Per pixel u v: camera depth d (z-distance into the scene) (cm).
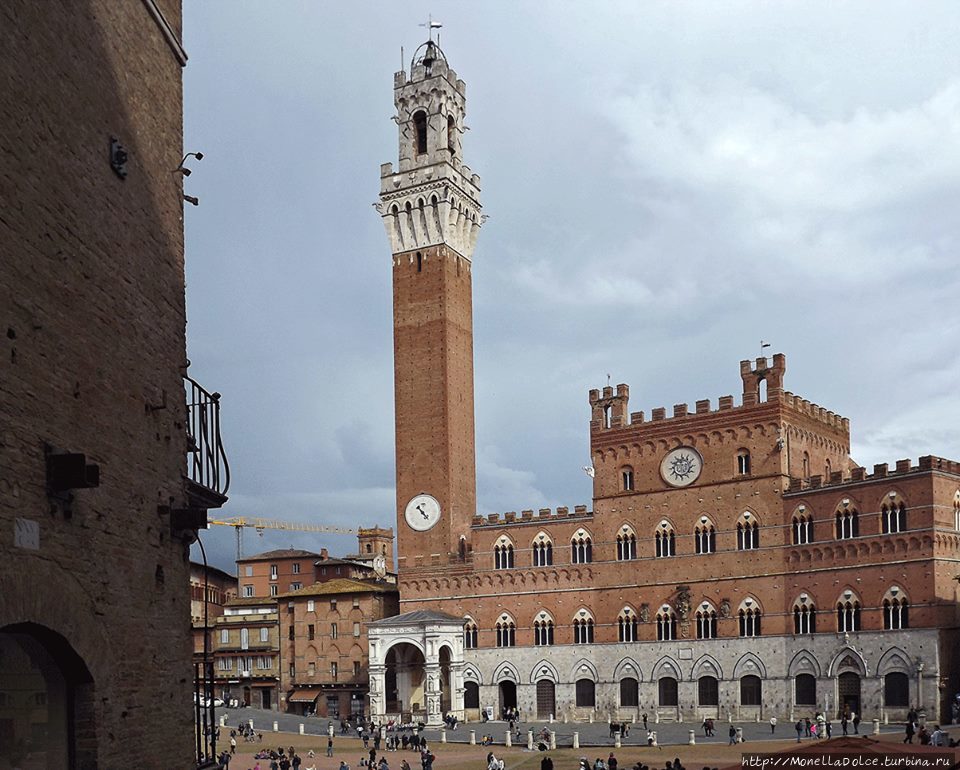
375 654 14075
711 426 13075
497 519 14600
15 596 1831
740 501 12738
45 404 1991
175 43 2847
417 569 14975
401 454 15325
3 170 1862
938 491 11044
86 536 2142
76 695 2141
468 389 15700
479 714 14312
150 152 2634
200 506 2939
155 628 2494
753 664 12375
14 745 1917
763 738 10756
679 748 10331
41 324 1986
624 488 13725
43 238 2012
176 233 2812
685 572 13062
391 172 15925
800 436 12962
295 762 9369
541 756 10325
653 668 13138
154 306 2616
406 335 15550
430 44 16062
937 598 10831
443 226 15512
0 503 1803
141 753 2358
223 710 15038
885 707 11162
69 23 2172
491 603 14425
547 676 13912
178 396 2758
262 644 17388
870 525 11525
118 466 2334
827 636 11756
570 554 14012
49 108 2061
